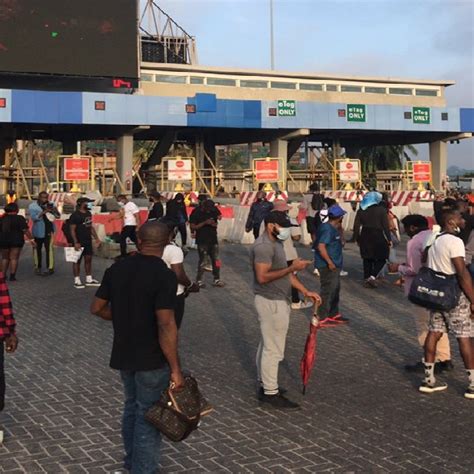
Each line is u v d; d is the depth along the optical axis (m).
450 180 53.12
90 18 37.22
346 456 4.75
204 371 7.15
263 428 5.37
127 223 16.83
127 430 4.18
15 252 14.52
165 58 46.66
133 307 3.91
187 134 45.34
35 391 6.46
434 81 47.06
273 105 38.66
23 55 36.22
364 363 7.46
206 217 13.09
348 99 44.41
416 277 6.28
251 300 11.78
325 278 9.54
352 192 31.17
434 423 5.46
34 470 4.57
